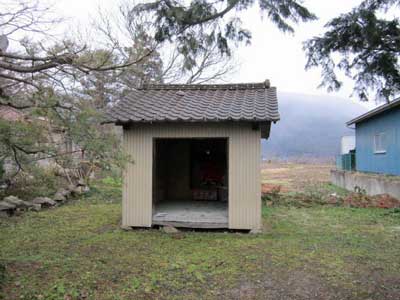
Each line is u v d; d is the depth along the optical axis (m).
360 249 5.67
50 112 3.62
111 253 5.41
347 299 3.76
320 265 4.86
